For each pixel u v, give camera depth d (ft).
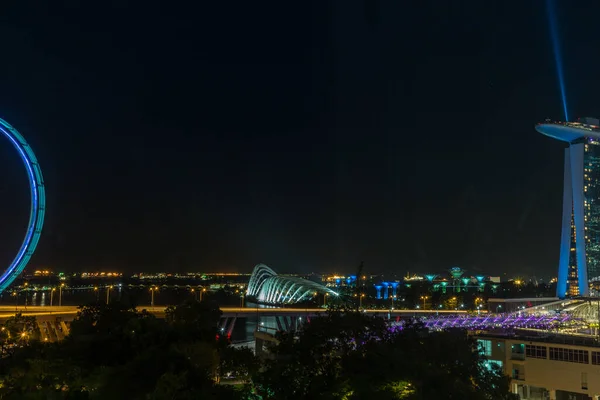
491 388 249.34
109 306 239.09
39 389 174.70
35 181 516.32
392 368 204.13
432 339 259.80
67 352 207.21
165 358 185.98
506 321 558.97
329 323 235.61
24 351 215.10
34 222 511.40
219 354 219.82
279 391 193.06
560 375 362.94
